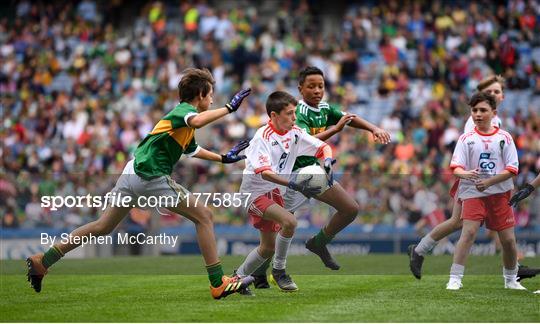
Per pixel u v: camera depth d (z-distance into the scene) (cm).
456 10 8631
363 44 8631
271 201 2961
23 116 8325
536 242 5412
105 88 8481
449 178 5625
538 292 2980
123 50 8850
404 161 6788
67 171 7444
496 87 3562
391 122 7381
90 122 8050
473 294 2936
